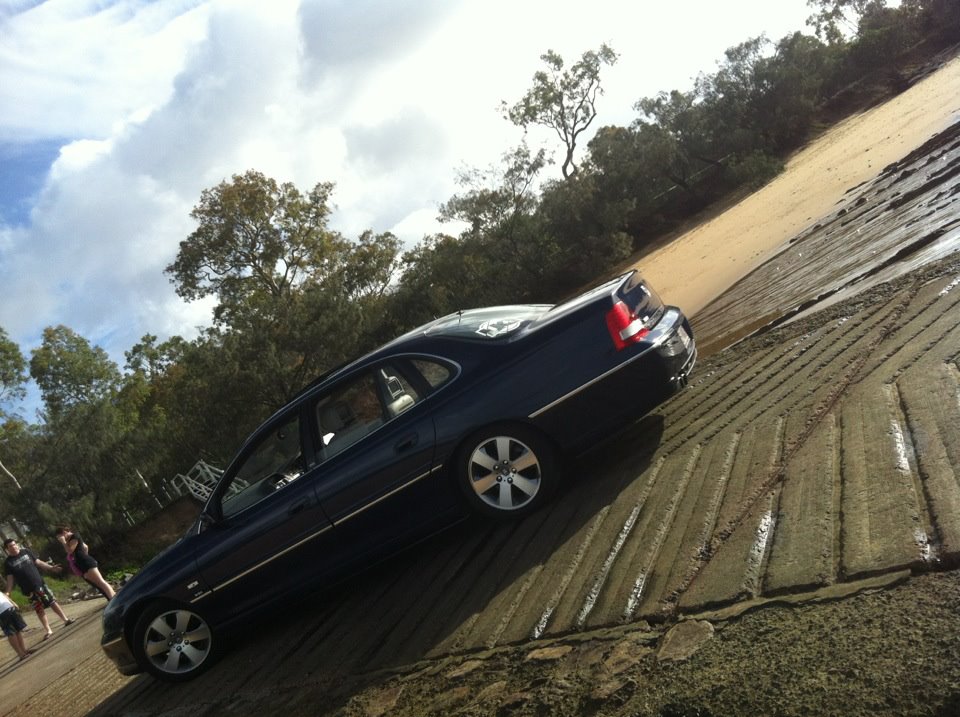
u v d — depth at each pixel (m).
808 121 69.75
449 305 46.97
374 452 5.96
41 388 54.34
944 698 2.52
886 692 2.64
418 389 5.97
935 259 7.86
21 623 13.17
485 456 5.82
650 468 5.60
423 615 5.16
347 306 37.84
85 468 40.00
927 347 5.36
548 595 4.50
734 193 56.88
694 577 3.93
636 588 4.09
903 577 3.17
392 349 6.17
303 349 36.16
